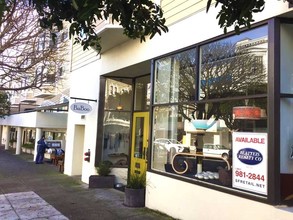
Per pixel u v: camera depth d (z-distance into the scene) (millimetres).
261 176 5672
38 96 27031
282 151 5570
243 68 6371
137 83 11883
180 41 7977
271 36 5695
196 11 7508
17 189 11297
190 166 7523
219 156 6727
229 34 6613
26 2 7730
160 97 8805
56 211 8289
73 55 15070
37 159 20406
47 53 10133
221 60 6910
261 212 5535
